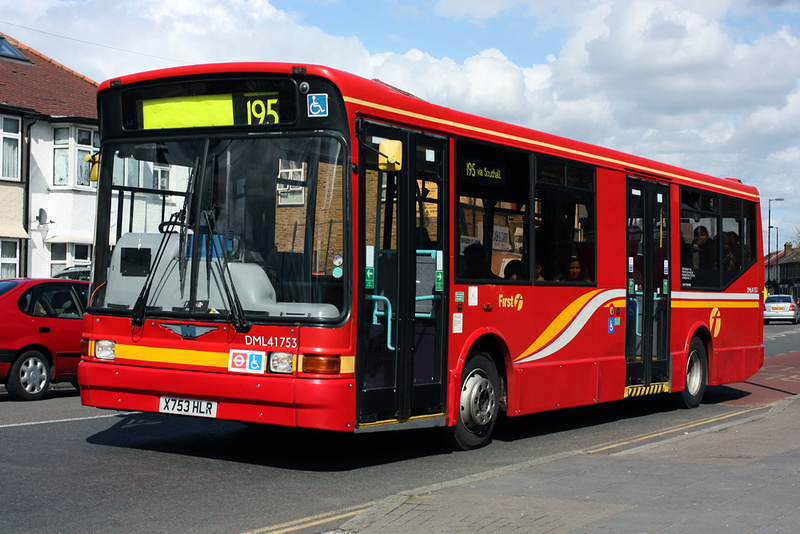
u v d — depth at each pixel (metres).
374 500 7.06
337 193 7.76
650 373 12.67
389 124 8.33
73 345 13.52
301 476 7.90
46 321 13.21
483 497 6.68
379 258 8.12
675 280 13.38
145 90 8.41
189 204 8.07
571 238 11.05
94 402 8.41
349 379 7.65
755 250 16.12
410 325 8.45
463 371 9.32
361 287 7.82
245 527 6.14
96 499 6.84
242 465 8.30
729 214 15.26
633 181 12.40
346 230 7.72
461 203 9.22
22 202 31.47
